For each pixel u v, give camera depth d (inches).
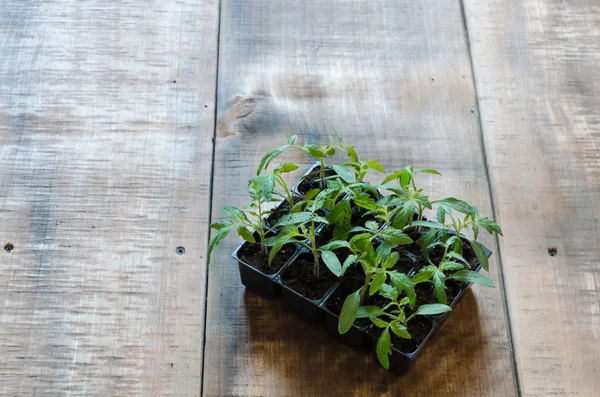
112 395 44.5
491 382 44.8
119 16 54.1
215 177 49.4
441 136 50.6
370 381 44.9
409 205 43.0
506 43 53.6
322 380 44.9
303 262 44.9
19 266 47.1
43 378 44.8
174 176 49.4
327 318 44.6
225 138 50.4
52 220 48.3
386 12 54.6
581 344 45.6
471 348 45.5
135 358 45.3
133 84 52.0
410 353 42.9
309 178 46.6
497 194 49.0
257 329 45.9
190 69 52.5
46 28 53.7
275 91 51.8
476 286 46.8
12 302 46.3
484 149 50.2
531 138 50.6
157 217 48.4
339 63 52.7
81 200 48.8
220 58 52.8
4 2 54.5
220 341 45.6
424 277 42.4
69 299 46.4
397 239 42.4
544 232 48.1
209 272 47.1
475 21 54.3
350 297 42.3
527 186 49.3
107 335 45.7
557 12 54.7
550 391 44.7
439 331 45.8
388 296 42.0
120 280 46.9
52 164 49.7
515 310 46.3
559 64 53.0
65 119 50.9
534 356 45.4
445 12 54.6
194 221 48.3
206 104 51.4
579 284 46.9
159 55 52.9
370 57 53.0
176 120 50.9
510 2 54.9
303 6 54.6
